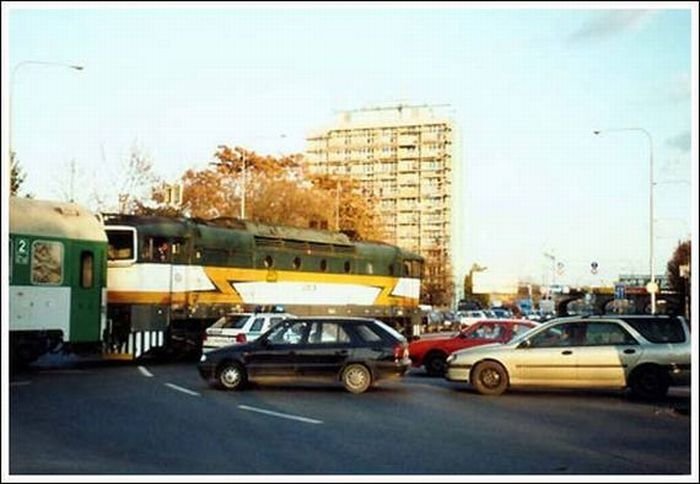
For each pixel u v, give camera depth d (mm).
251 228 32781
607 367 19328
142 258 28203
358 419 15398
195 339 29750
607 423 15273
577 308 77875
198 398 18219
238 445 12500
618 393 20438
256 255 32594
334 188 77500
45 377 22188
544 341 19797
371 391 20203
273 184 64750
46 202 24609
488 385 19750
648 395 19156
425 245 129250
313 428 14250
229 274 31344
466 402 18266
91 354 26688
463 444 12812
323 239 36062
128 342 27656
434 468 10914
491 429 14391
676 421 15594
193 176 63250
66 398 17734
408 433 13828
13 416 15086
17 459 11188
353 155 133000
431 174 130500
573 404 18109
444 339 25438
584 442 13156
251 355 20016
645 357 19188
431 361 25375
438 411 16672
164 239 28828
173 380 21953
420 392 20203
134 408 16406
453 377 20031
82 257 24812
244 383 20016
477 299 122375
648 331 19500
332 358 19922
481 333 25250
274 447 12375
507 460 11547
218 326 27188
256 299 32438
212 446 12383
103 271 25406
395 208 131000
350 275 37094
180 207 49188
